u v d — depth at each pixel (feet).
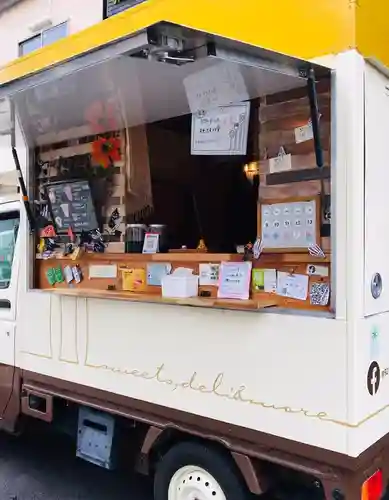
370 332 8.03
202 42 7.17
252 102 9.71
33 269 13.20
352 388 7.67
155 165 12.95
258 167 10.30
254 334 8.68
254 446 8.67
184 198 13.16
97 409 11.25
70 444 16.03
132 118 12.10
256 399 8.64
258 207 9.29
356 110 7.85
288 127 9.04
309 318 8.10
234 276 9.37
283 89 9.08
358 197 7.82
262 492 8.57
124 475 13.73
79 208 12.73
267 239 9.07
